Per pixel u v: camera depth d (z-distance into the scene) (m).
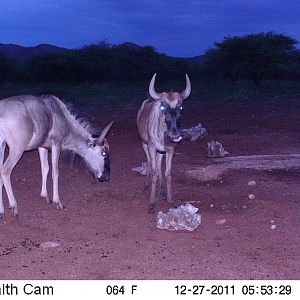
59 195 10.91
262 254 7.87
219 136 17.55
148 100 9.95
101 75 55.78
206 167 13.14
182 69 56.91
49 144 10.00
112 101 31.02
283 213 9.72
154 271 7.23
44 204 10.29
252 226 9.06
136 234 8.67
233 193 11.05
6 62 51.50
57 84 50.62
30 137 9.29
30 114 9.27
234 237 8.54
